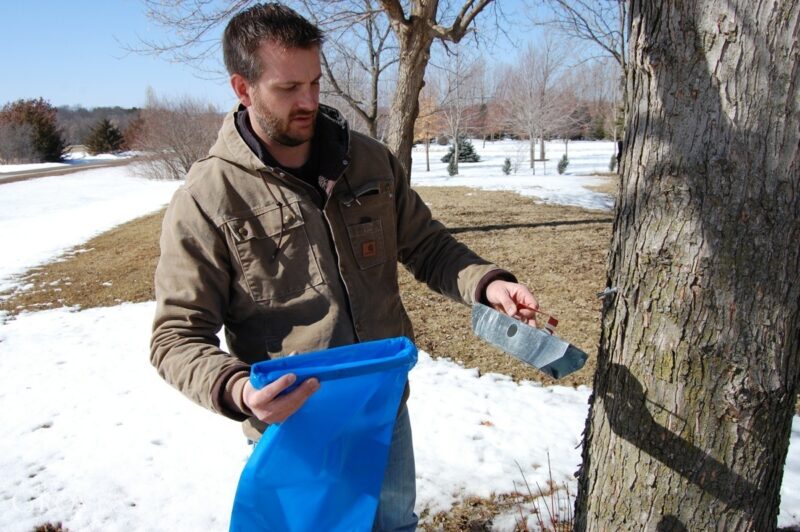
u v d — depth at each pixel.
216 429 3.79
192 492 3.12
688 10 1.50
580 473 2.04
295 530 1.51
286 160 1.67
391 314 1.86
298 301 1.65
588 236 9.57
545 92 33.03
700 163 1.53
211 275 1.58
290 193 1.63
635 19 1.65
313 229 1.65
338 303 1.68
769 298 1.55
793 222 1.53
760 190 1.50
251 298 1.64
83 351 5.30
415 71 8.13
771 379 1.60
